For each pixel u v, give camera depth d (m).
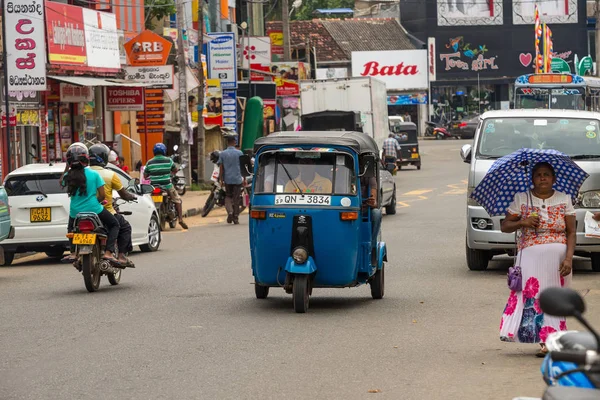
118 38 45.84
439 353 12.89
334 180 16.50
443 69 112.19
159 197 32.78
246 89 66.88
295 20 118.69
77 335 14.41
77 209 19.11
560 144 21.72
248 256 24.83
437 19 111.62
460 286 19.28
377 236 17.77
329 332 14.49
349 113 51.25
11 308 17.20
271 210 16.42
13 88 33.84
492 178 12.60
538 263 12.34
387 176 35.41
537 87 53.72
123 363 12.38
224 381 11.33
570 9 115.25
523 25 113.75
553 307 5.95
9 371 12.03
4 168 36.91
